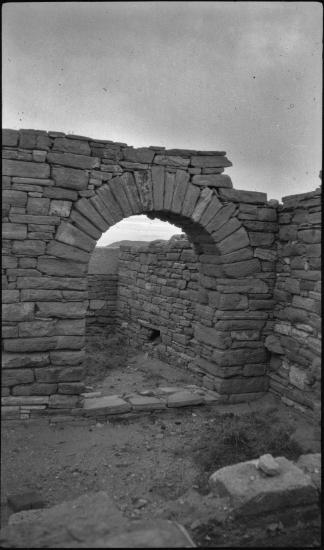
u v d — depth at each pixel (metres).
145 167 7.02
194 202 7.31
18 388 6.62
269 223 7.80
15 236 6.47
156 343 11.08
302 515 4.27
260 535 3.99
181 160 7.21
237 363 7.81
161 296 10.62
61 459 5.70
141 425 6.80
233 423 6.70
